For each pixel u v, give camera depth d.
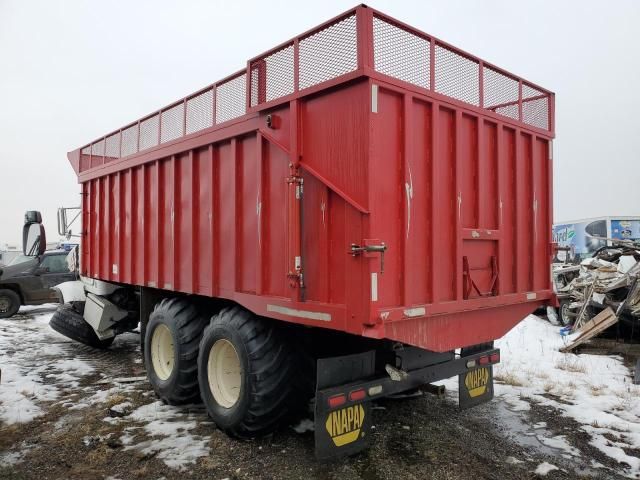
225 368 4.30
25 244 6.95
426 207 3.36
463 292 3.62
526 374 6.08
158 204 5.30
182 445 3.93
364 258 2.93
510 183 4.17
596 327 7.27
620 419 4.52
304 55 3.37
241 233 4.11
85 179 7.37
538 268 4.46
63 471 3.51
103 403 5.00
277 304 3.59
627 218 16.89
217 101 4.39
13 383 5.80
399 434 4.18
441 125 3.52
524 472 3.49
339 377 3.44
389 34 3.11
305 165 3.34
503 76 4.14
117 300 7.44
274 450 3.84
